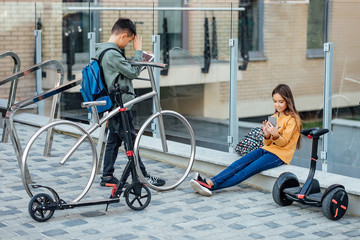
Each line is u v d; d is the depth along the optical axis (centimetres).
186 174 589
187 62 914
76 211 509
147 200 518
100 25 850
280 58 1154
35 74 905
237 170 563
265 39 1186
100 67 554
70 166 655
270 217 501
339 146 634
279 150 569
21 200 535
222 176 560
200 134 752
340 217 497
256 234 462
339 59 795
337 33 1088
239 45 1182
